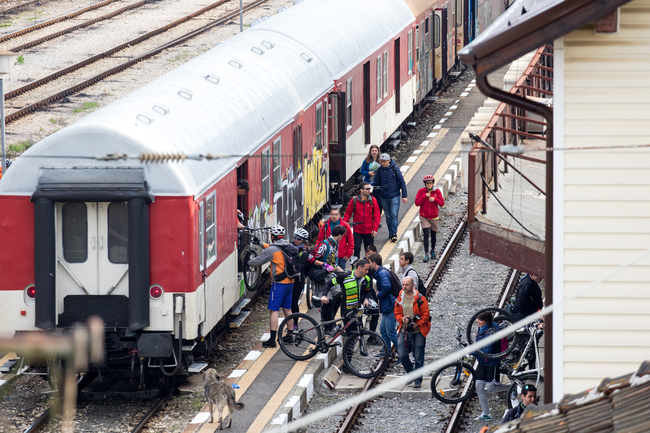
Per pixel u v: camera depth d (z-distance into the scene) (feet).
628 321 57.52
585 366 58.23
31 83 215.92
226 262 98.27
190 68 114.01
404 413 88.94
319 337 97.86
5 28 279.69
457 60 258.16
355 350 103.35
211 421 83.41
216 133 98.63
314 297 107.04
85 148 85.35
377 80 169.89
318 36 146.51
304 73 133.18
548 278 58.34
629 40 55.93
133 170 85.10
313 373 95.20
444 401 88.89
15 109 198.29
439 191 130.21
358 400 54.90
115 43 269.44
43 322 85.76
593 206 57.31
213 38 283.59
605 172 56.95
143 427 84.33
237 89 111.65
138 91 102.37
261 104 114.11
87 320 86.58
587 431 44.37
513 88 111.45
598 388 48.37
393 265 124.98
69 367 86.94
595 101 56.70
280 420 82.23
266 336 105.50
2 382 94.07
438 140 197.06
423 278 125.80
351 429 85.61
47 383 94.79
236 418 84.48
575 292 57.93
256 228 105.40
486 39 54.70
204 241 89.45
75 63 239.91
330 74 142.41
